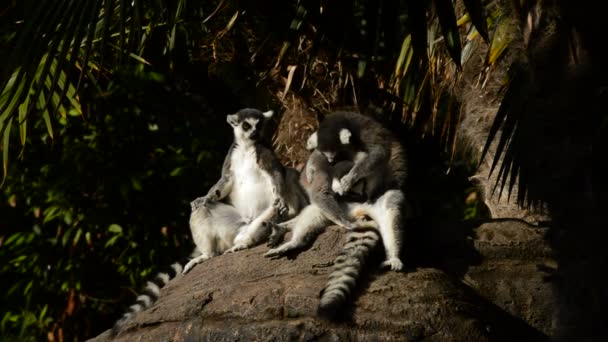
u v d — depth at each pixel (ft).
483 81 38.22
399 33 37.58
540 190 21.53
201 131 52.80
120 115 50.67
